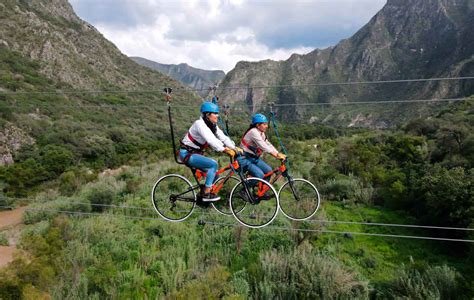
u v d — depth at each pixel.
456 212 17.38
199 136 5.76
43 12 136.12
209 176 5.95
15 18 108.81
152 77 150.38
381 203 23.67
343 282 12.18
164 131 69.00
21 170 36.84
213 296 11.33
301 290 12.16
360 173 27.84
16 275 12.14
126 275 13.42
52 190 33.56
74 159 49.97
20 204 32.16
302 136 69.75
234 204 6.90
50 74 91.50
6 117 54.66
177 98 80.81
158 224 18.45
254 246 15.90
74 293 12.00
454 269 13.88
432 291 11.72
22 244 15.98
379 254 16.72
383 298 12.58
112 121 68.88
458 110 54.91
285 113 196.50
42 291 11.89
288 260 13.71
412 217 20.94
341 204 23.34
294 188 7.40
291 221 17.33
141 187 26.45
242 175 6.23
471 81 123.88
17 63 86.25
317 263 13.32
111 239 17.08
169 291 12.42
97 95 83.19
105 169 49.81
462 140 30.11
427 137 42.56
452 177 19.33
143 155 50.03
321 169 29.19
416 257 16.59
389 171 27.73
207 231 17.53
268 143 6.48
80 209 23.25
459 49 172.25
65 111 67.50
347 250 16.77
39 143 52.28
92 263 14.68
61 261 14.41
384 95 182.50
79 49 124.81
